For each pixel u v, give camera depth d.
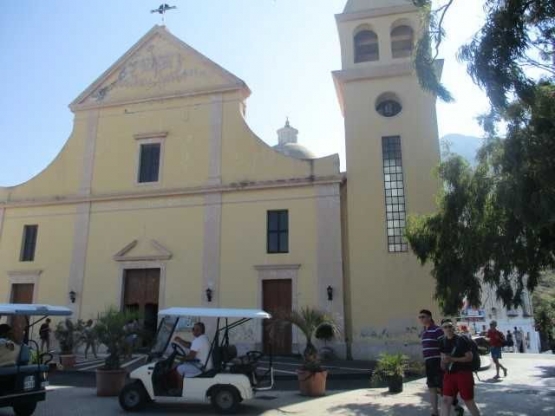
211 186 20.55
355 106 20.20
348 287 18.39
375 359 17.27
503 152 8.84
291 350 18.00
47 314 9.64
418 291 17.59
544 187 7.86
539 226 8.15
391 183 19.09
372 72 20.20
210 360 9.49
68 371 14.92
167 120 22.17
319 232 18.89
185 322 13.82
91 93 23.61
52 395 11.20
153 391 9.33
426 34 9.10
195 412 9.23
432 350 8.22
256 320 18.56
